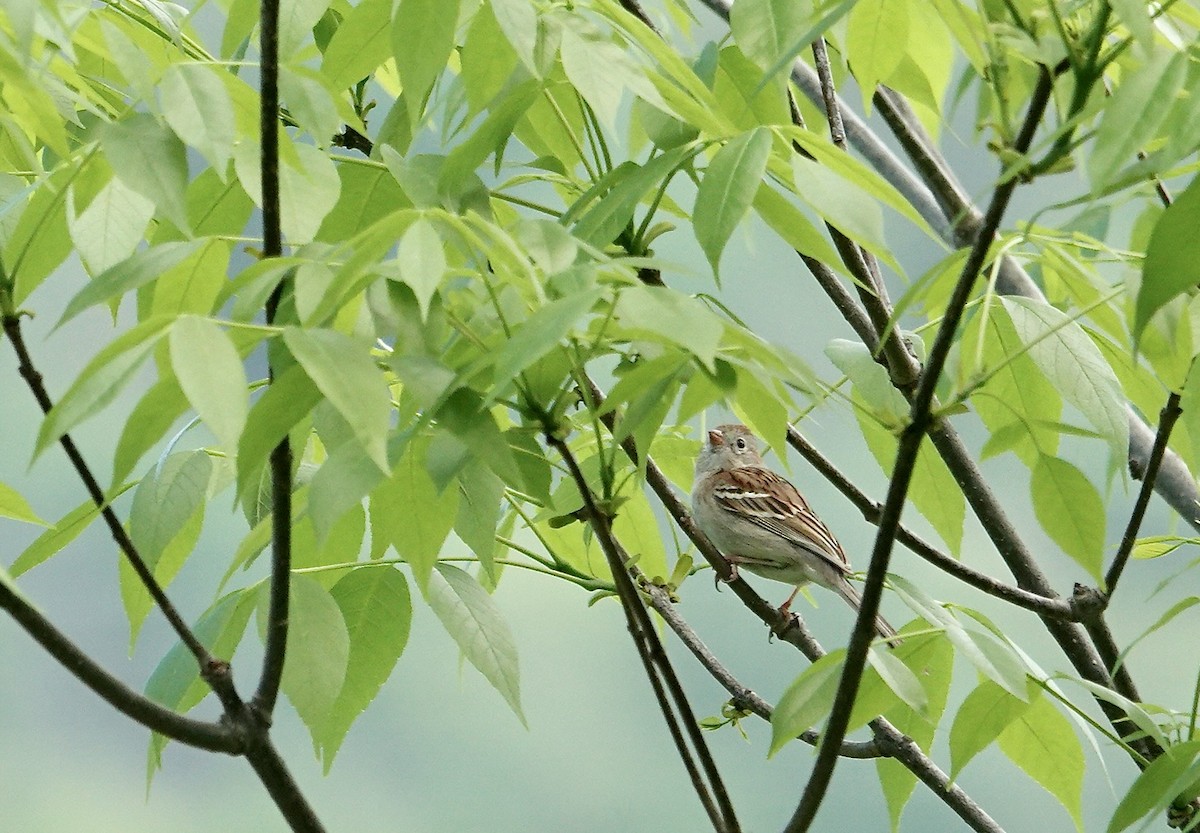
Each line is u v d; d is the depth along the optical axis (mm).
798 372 3857
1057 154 3818
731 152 4363
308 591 5031
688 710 4434
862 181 4629
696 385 4648
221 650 5293
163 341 4172
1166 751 5082
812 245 4695
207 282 4961
